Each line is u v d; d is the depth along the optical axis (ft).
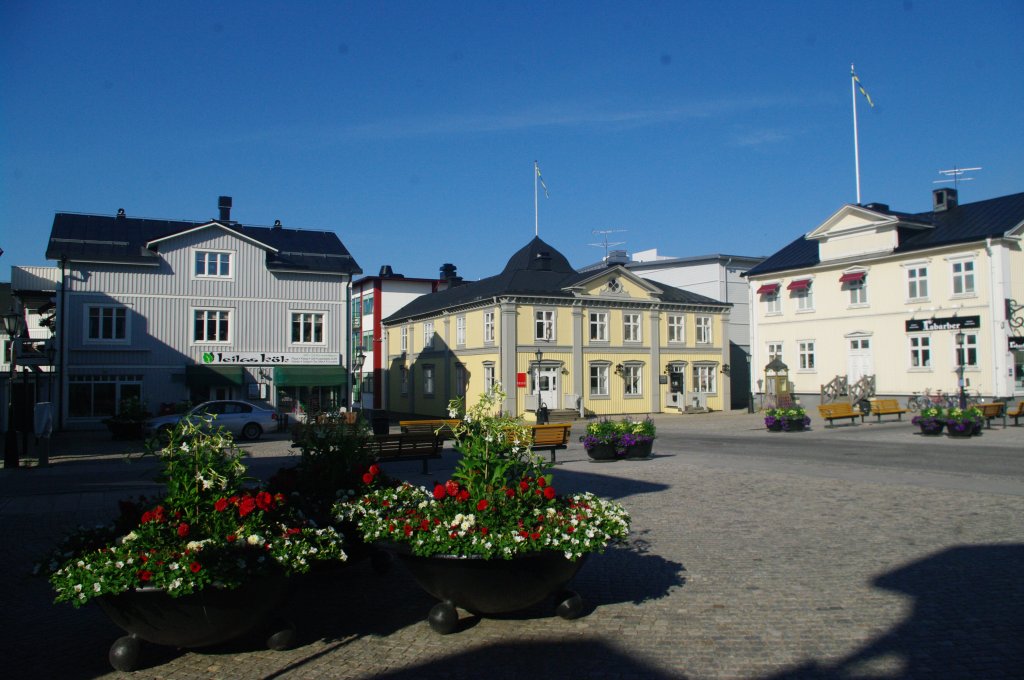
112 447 85.25
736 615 21.33
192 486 18.98
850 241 141.79
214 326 118.73
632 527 33.71
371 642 19.94
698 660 18.12
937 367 127.65
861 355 139.54
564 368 146.82
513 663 18.21
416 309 185.16
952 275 126.11
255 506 19.60
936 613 21.09
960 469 52.65
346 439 27.35
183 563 17.15
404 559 20.48
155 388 114.83
